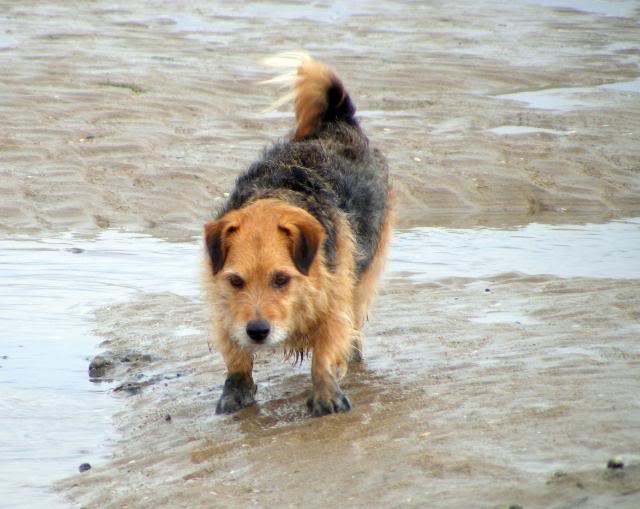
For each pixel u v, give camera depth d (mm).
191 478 8852
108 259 16406
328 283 10203
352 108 12742
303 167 10906
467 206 20375
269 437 9688
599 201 20656
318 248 9859
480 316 13117
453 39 37219
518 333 12078
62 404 11172
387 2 45812
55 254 16625
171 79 28078
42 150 21688
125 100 25734
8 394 11398
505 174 21734
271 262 9688
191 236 17969
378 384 10852
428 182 21219
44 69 28266
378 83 29375
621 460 7562
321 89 12281
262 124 24625
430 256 16844
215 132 23781
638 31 40219
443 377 10766
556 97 28875
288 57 12594
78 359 12461
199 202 19688
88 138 22688
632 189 21281
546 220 19594
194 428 10312
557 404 9234
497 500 7344
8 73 27500
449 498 7520
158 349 12594
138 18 39031
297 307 9984
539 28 40281
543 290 14328
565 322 12406
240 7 42906
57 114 24219
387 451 8711
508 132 24828
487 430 8828
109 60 30281
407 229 18828
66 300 14461
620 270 15656
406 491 7816
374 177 11867
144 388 11523
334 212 10555
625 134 24844
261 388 11289
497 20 41938
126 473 9297
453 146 23375
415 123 25297
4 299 14438
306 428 9711
